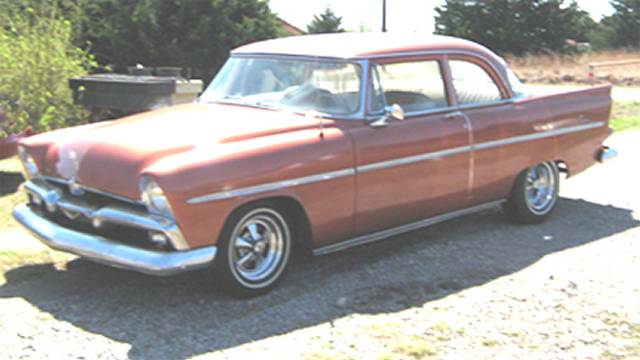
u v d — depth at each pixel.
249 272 4.99
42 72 10.40
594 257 5.91
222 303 4.90
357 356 4.10
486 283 5.30
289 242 5.18
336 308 4.83
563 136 6.97
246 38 22.61
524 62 33.78
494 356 4.14
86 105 11.23
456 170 6.07
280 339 4.34
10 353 4.11
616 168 9.62
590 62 32.81
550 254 6.00
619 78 27.52
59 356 4.09
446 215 6.24
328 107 5.49
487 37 42.00
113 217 4.67
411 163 5.71
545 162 6.87
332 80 5.57
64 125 10.79
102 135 5.14
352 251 6.07
